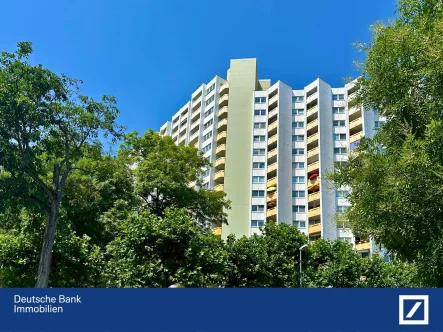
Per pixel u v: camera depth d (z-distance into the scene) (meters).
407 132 10.80
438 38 9.59
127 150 31.77
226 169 63.19
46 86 19.12
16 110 17.89
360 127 60.47
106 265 18.84
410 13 11.90
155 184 28.47
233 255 22.61
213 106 69.94
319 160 59.12
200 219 30.67
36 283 17.30
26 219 19.72
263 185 61.34
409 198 9.41
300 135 63.59
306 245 27.67
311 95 64.62
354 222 11.88
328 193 56.19
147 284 16.73
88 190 24.12
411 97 10.80
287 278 25.66
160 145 32.41
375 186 10.58
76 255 18.41
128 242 17.34
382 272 30.09
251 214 59.97
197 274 17.59
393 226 10.30
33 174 18.84
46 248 17.83
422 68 10.02
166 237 17.36
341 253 29.23
